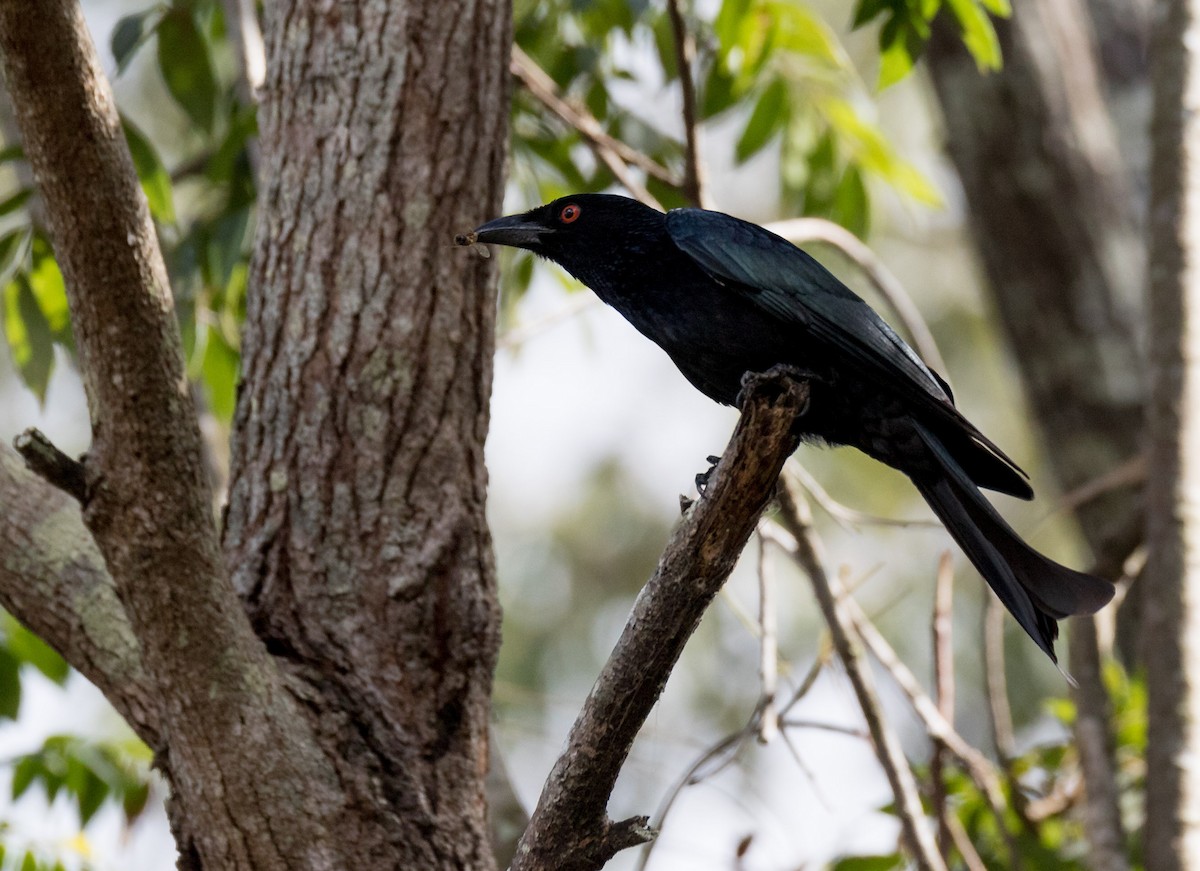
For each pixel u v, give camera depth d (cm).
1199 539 939
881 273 1152
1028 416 1437
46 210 624
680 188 1138
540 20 1361
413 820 747
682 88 1077
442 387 857
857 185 1353
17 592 770
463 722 795
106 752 1135
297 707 744
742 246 900
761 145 1323
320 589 803
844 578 1020
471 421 867
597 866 653
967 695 1892
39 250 1106
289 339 856
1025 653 1848
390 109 895
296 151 897
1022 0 1445
